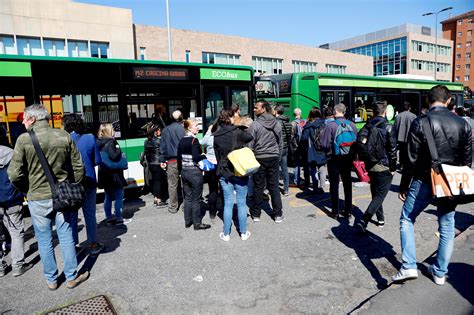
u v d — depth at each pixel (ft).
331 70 144.87
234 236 17.84
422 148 11.68
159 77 26.11
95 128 23.61
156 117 26.08
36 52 71.56
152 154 22.89
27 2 69.36
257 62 117.29
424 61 229.04
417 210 12.13
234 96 30.45
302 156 27.25
